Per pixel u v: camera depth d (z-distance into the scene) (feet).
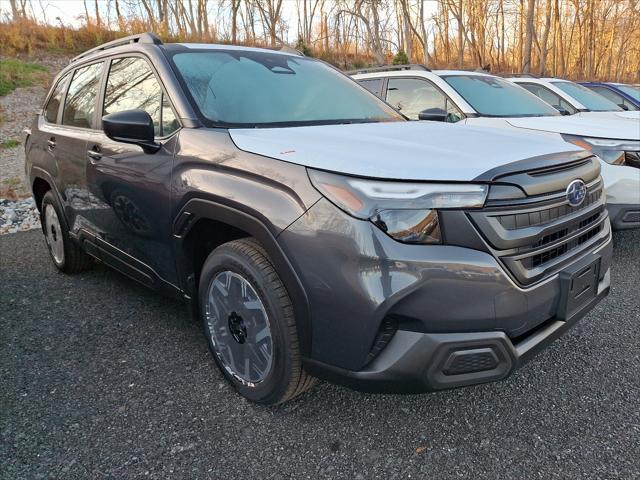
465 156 6.64
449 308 6.01
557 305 7.02
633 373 8.71
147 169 8.88
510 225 6.28
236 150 7.49
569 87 27.02
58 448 7.00
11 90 49.67
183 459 6.79
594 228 7.92
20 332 10.59
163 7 85.05
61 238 13.66
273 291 6.96
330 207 6.23
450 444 7.04
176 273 8.98
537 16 109.50
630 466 6.54
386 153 6.67
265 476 6.48
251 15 84.43
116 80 10.70
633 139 14.43
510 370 6.48
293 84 10.27
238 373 7.98
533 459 6.71
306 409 7.86
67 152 11.84
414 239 5.98
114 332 10.55
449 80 19.70
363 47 82.38
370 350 6.22
